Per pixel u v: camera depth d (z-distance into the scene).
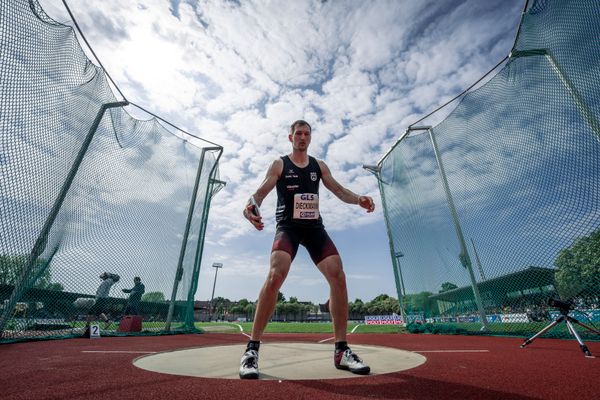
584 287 3.77
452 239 5.62
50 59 3.56
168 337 4.95
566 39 3.56
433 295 6.15
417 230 6.71
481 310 4.98
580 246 3.72
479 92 5.21
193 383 1.40
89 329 4.32
